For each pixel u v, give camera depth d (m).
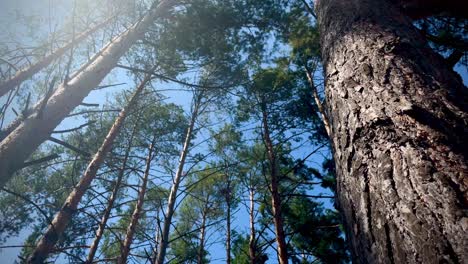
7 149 2.50
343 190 1.50
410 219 1.04
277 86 8.73
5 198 8.62
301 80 9.47
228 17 7.13
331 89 1.94
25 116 2.84
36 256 5.17
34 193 9.09
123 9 5.68
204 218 11.43
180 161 8.58
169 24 6.91
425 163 1.13
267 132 9.18
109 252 9.66
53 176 9.78
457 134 1.20
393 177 1.19
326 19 2.67
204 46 7.23
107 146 7.35
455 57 2.82
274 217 7.27
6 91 6.12
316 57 8.76
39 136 2.82
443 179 1.06
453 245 0.89
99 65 4.06
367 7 2.33
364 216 1.26
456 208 0.96
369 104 1.54
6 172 2.39
